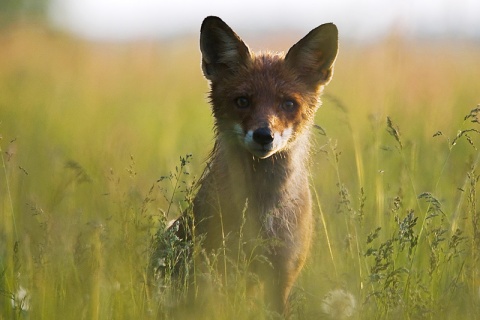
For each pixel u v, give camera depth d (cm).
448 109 1958
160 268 1113
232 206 1098
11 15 4781
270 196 1120
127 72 3117
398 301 966
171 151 1828
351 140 1717
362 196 1191
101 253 1035
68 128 2181
